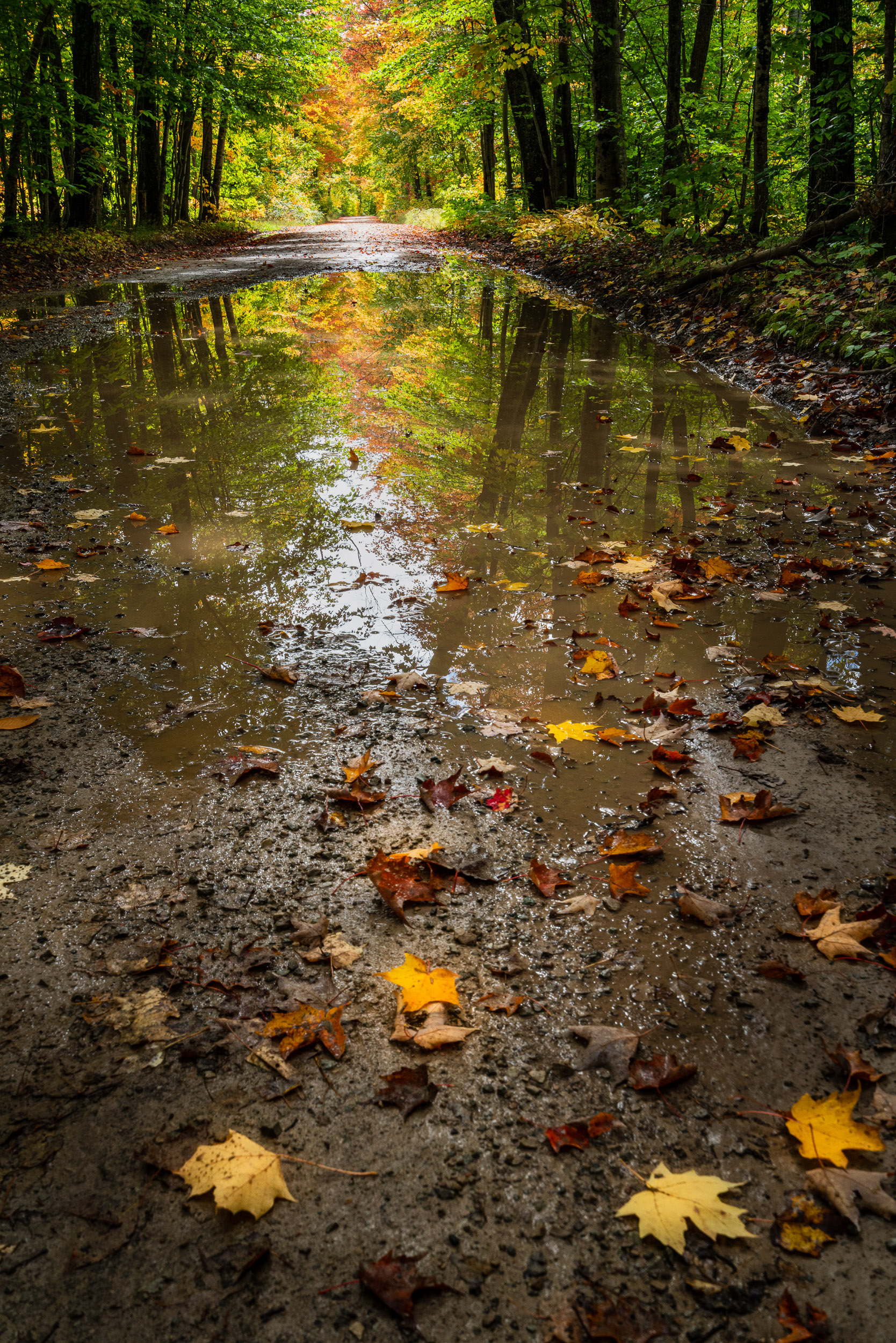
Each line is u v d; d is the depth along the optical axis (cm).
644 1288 142
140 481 560
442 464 602
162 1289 142
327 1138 167
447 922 221
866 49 1033
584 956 211
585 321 1233
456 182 3981
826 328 791
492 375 885
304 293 1513
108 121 2028
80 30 1967
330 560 445
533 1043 188
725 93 1889
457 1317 138
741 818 258
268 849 244
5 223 1816
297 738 296
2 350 987
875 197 876
